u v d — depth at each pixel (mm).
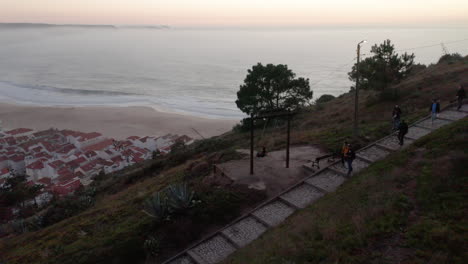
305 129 28453
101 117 92000
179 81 158875
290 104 34688
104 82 158500
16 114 95500
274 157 18859
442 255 6855
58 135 73125
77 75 179375
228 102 112250
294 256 8359
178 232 12930
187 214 13805
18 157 63594
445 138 13609
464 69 30938
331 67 187375
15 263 13633
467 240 7168
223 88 140625
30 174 57000
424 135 15602
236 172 16953
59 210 22344
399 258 7223
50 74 183125
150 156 59469
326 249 8234
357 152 17234
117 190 26172
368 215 9359
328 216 10562
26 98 118250
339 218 9992
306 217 11305
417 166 12031
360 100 34094
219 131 77938
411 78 37656
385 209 9352
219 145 29562
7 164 62469
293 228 10812
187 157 28375
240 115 92688
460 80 27594
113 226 14664
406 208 9266
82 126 84500
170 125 83625
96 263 11859
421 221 8398
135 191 21234
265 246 10133
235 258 10391
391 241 7930
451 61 38844
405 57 27828
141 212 15383
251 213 13617
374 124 22484
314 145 20609
